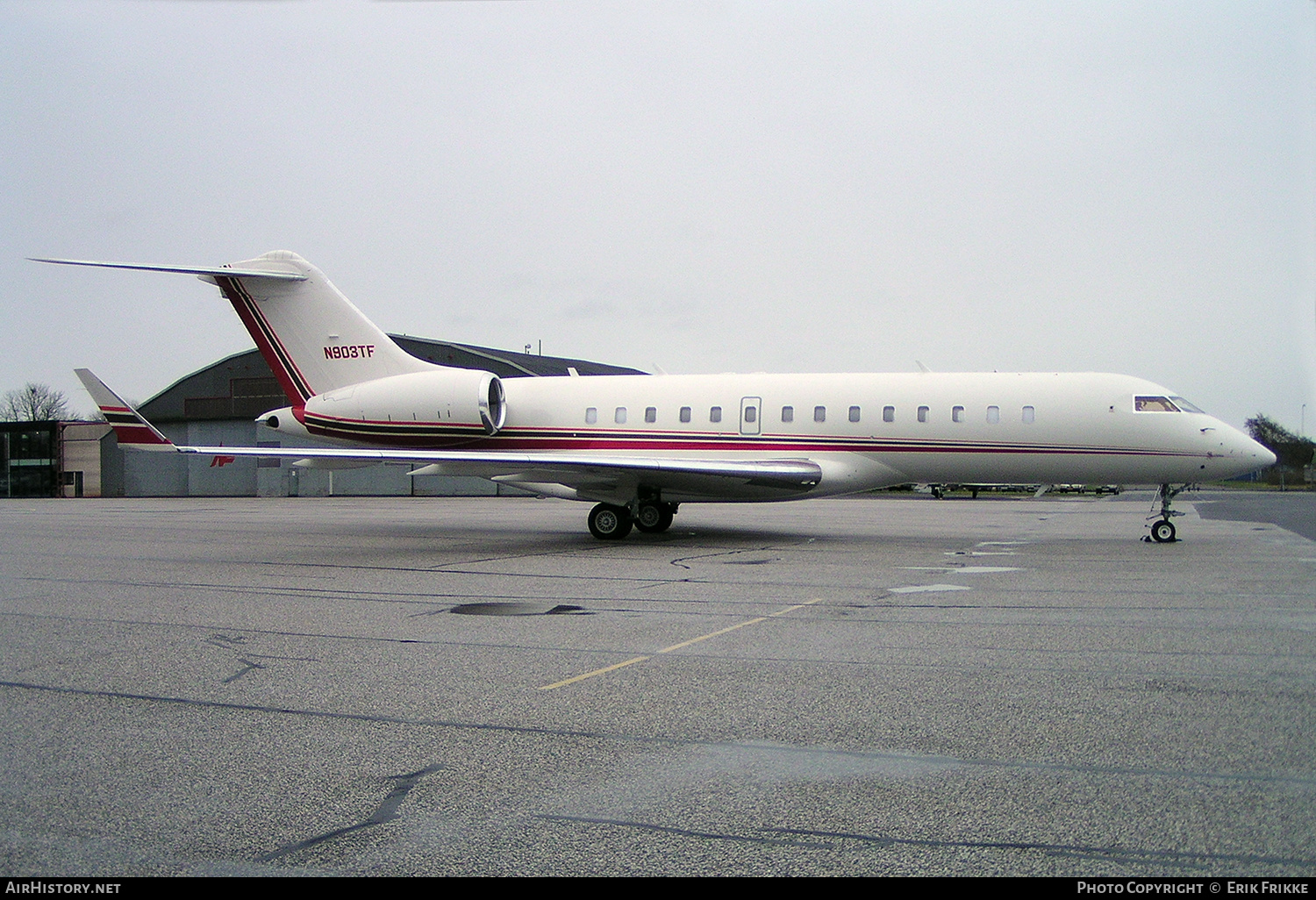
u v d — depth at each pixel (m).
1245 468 17.91
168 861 4.14
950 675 7.34
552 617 10.18
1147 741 5.64
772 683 7.12
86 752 5.61
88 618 10.34
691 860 4.10
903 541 19.34
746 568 14.64
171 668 7.79
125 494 57.31
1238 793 4.81
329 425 21.16
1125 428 18.19
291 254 21.30
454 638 9.03
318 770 5.26
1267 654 8.08
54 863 4.12
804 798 4.79
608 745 5.67
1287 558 15.89
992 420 18.64
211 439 55.41
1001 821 4.48
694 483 19.48
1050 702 6.54
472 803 4.77
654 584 12.72
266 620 10.09
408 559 16.33
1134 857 4.10
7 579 13.81
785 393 19.67
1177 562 15.21
